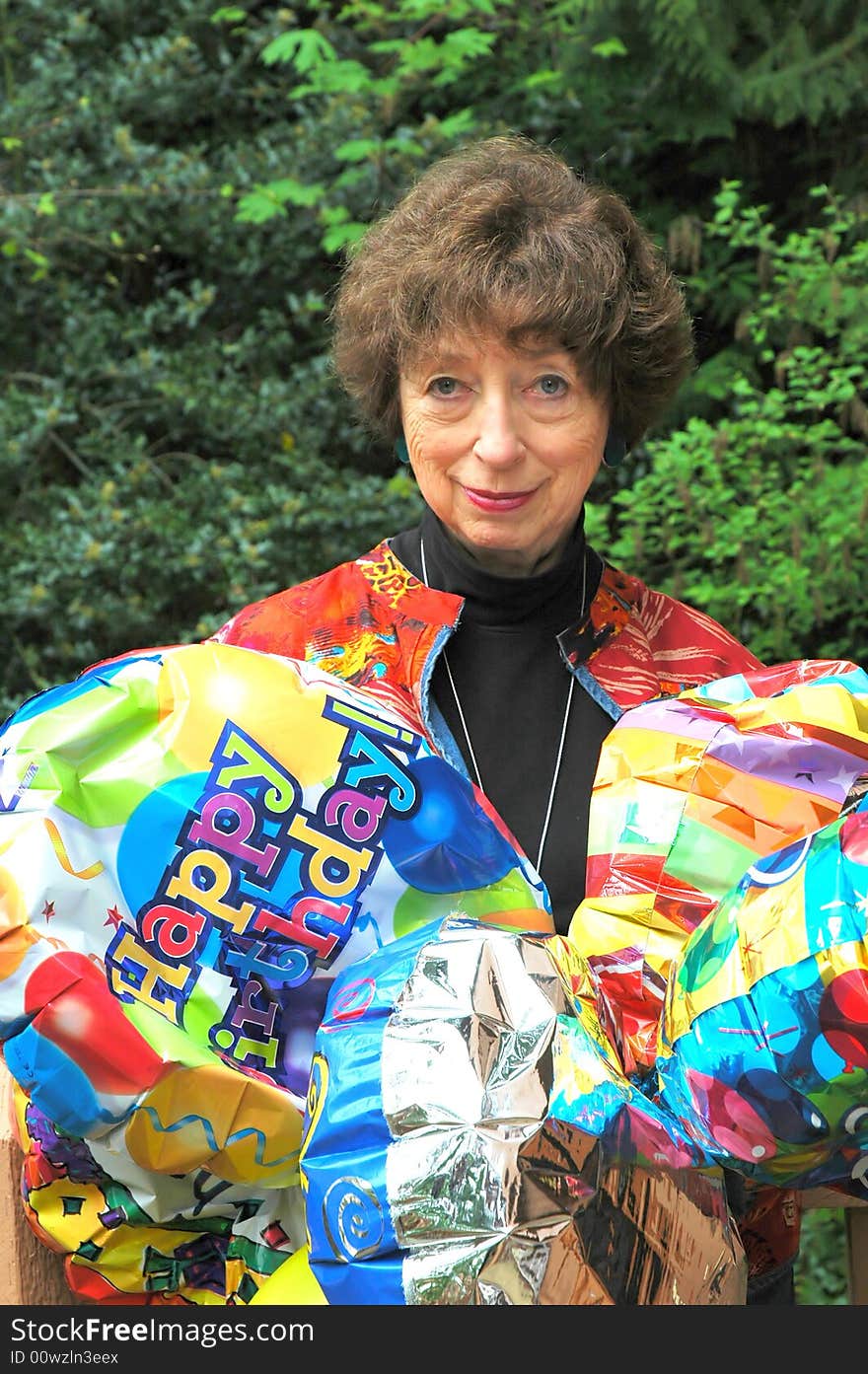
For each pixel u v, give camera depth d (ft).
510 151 3.66
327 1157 2.31
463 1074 2.26
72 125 12.32
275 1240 2.62
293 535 12.07
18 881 2.45
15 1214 2.87
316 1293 2.48
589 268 3.27
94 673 2.70
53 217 11.62
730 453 10.98
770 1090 2.26
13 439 11.78
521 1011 2.36
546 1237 2.16
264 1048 2.56
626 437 3.78
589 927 2.81
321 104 13.42
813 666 3.04
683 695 3.04
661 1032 2.51
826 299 11.11
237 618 3.78
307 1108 2.46
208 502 11.99
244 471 12.30
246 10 13.37
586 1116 2.25
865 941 2.20
